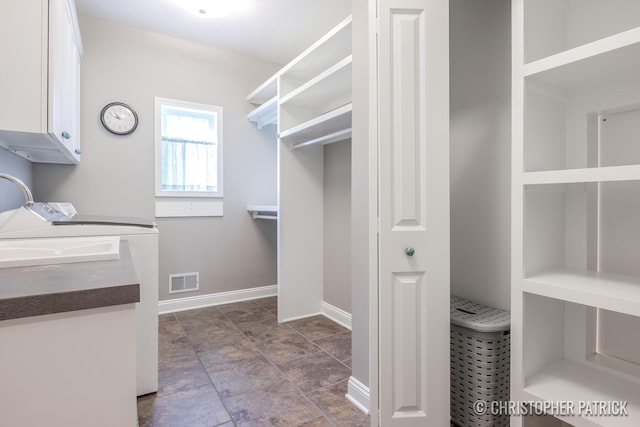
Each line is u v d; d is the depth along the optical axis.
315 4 2.63
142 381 1.84
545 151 1.35
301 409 1.73
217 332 2.75
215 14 2.78
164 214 3.18
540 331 1.36
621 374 1.32
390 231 1.38
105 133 2.92
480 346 1.45
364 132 1.74
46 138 1.67
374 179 1.41
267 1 2.61
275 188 3.76
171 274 3.25
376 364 1.42
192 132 3.37
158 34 3.12
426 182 1.39
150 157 3.11
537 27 1.32
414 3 1.37
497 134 1.67
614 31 1.29
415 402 1.42
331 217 3.13
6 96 1.47
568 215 1.45
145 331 1.85
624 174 1.03
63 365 0.80
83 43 2.81
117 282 0.87
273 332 2.77
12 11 1.48
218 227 3.47
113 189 2.96
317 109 3.12
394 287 1.39
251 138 3.62
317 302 3.22
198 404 1.77
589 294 1.10
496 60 1.66
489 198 1.71
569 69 1.20
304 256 3.15
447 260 1.41
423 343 1.41
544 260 1.37
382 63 1.35
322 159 3.23
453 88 1.88
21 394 0.76
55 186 2.73
